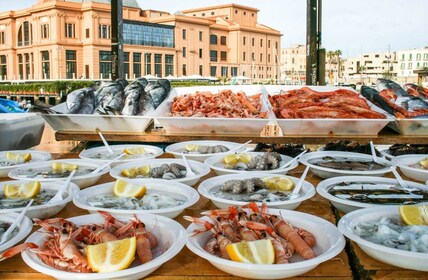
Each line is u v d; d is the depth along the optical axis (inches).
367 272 53.2
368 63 4303.6
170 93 197.9
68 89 1337.4
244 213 62.0
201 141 133.0
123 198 77.2
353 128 141.5
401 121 140.9
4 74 2935.5
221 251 55.7
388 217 66.0
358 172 93.0
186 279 53.0
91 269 50.8
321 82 231.0
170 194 81.8
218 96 185.6
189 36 2979.8
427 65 4094.5
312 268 52.9
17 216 66.6
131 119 144.3
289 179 86.4
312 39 228.2
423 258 50.7
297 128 141.9
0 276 52.7
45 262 52.6
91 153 120.6
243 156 107.3
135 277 51.1
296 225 64.7
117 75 200.8
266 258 51.6
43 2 2714.1
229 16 3501.5
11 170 99.1
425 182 90.4
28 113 178.1
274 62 3563.0
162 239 60.7
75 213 75.2
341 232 58.9
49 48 2559.1
